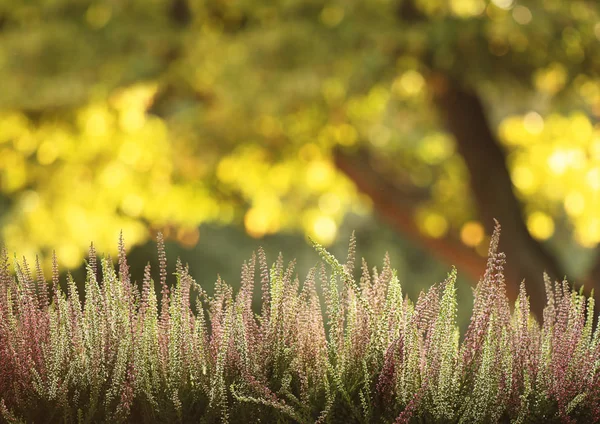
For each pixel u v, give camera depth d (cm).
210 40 1099
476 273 1285
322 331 343
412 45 1009
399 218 1296
